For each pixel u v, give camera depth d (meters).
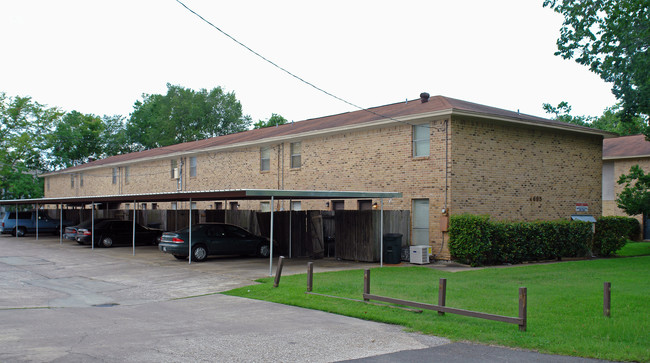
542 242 19.94
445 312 9.73
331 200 24.08
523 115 23.95
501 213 20.41
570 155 23.22
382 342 7.92
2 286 13.98
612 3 18.06
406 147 20.61
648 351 7.23
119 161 42.44
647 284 13.72
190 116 62.62
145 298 12.28
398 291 12.44
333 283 13.63
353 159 22.92
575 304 10.67
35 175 60.62
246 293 12.63
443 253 19.00
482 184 19.86
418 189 20.05
